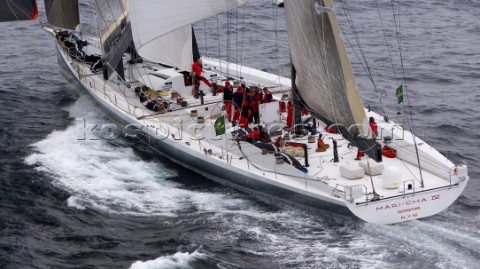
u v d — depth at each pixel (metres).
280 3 114.19
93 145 113.50
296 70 96.81
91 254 83.69
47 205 95.00
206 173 102.56
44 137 116.81
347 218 88.69
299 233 88.00
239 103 106.69
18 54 168.75
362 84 149.62
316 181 90.56
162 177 103.44
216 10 109.81
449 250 83.50
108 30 123.38
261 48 177.12
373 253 83.12
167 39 116.62
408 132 102.44
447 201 91.19
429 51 177.75
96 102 122.69
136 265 80.50
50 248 85.00
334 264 80.94
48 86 142.88
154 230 88.94
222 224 90.06
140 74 124.81
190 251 83.56
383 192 89.38
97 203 95.50
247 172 96.00
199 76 121.19
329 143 104.31
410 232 87.38
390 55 162.75
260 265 80.88
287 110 110.31
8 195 97.25
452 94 143.75
